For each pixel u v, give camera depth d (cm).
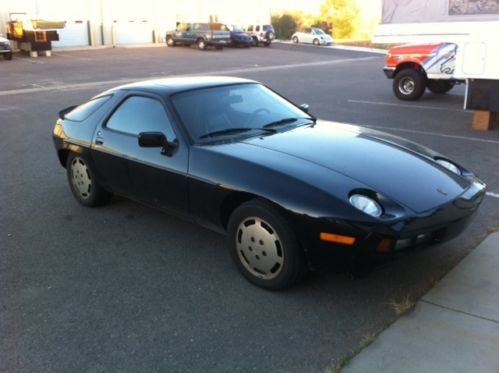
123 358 294
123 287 372
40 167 703
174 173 403
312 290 358
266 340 306
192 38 3350
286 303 344
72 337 314
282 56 3048
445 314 323
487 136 845
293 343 302
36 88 1571
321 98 1336
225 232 391
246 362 287
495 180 601
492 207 507
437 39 904
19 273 396
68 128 527
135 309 343
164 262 409
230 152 379
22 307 348
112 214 514
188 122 414
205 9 3947
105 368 286
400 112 1107
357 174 346
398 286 360
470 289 351
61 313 340
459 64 870
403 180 348
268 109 458
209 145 396
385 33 969
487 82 859
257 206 347
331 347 297
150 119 440
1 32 2886
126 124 465
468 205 351
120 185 473
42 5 3019
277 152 375
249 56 2967
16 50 2834
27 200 563
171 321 328
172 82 473
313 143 396
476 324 312
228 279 379
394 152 391
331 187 328
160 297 357
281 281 347
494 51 832
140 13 3541
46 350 302
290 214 329
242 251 368
